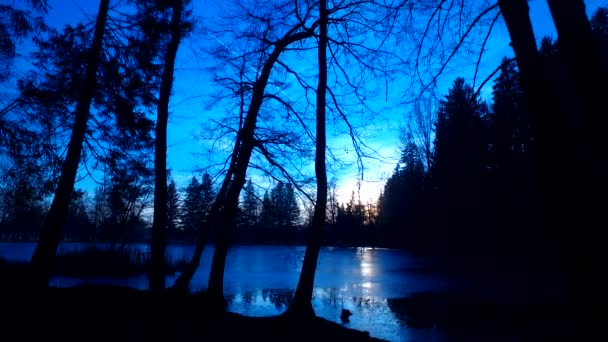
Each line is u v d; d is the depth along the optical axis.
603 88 4.04
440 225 31.59
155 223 9.07
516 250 26.05
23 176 11.77
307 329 9.30
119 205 14.84
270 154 13.14
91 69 11.39
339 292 16.77
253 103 12.98
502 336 10.03
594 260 4.05
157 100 12.97
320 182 11.40
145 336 7.50
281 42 12.41
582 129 4.30
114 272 21.34
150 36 11.45
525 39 4.68
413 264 29.39
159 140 9.47
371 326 11.01
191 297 12.12
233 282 19.62
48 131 11.95
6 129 11.12
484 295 15.98
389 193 46.97
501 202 23.14
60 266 21.27
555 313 12.52
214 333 8.39
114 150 13.18
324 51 11.73
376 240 49.16
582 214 4.15
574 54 4.17
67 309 8.52
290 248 18.55
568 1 4.21
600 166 4.09
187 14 11.62
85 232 48.59
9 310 7.94
